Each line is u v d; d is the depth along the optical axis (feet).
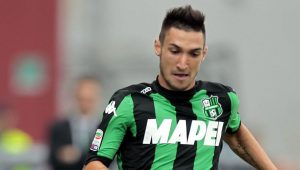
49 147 80.64
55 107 176.14
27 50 178.50
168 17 43.75
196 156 43.91
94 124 80.38
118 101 43.91
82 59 177.47
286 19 183.01
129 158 43.91
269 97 179.83
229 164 86.22
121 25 178.70
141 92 44.27
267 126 177.47
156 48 44.80
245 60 175.52
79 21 178.81
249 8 179.83
